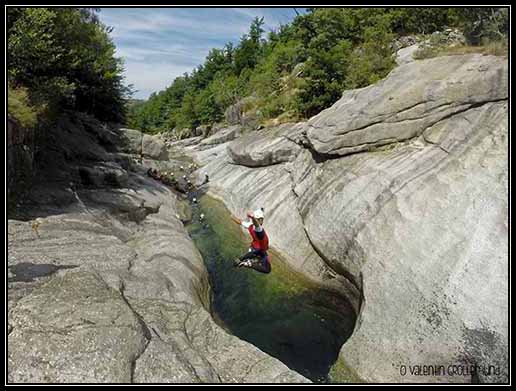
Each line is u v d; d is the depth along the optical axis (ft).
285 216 49.80
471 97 34.35
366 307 29.22
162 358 20.51
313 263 41.75
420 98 38.01
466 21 45.55
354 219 36.55
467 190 29.58
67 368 18.54
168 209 60.13
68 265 28.96
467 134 33.12
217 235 57.93
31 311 21.63
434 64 40.47
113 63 94.32
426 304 26.05
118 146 95.40
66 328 20.66
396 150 39.42
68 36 56.95
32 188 42.11
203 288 37.42
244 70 224.94
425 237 29.48
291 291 39.40
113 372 18.74
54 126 59.62
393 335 25.96
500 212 26.96
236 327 33.55
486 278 24.84
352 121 43.09
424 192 32.17
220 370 22.39
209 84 266.77
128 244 39.93
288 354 29.53
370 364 25.30
